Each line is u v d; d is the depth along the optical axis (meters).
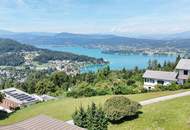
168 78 73.19
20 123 22.27
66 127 21.75
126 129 30.61
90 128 30.23
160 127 29.78
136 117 33.56
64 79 122.69
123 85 62.47
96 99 47.97
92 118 30.41
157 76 75.00
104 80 86.38
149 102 40.88
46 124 21.89
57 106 46.66
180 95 45.25
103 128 30.33
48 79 124.38
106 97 49.06
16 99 86.88
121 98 32.97
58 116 39.50
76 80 119.88
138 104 33.38
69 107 44.41
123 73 108.19
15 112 51.06
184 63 72.38
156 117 32.69
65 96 63.09
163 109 35.34
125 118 33.88
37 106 51.47
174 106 36.09
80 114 31.00
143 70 117.75
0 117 47.78
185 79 70.31
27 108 52.38
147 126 30.52
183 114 32.56
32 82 128.38
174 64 114.44
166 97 44.16
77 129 21.67
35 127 21.05
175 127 29.33
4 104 86.56
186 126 29.17
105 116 31.47
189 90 50.91
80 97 56.06
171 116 32.41
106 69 106.75
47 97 92.81
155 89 57.22
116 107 32.16
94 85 69.81
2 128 20.69
